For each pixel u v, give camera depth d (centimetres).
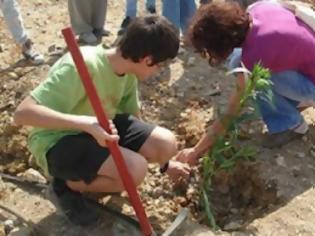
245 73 308
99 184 298
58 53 425
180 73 406
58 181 305
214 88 393
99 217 312
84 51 286
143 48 270
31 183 335
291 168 338
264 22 318
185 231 308
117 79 289
